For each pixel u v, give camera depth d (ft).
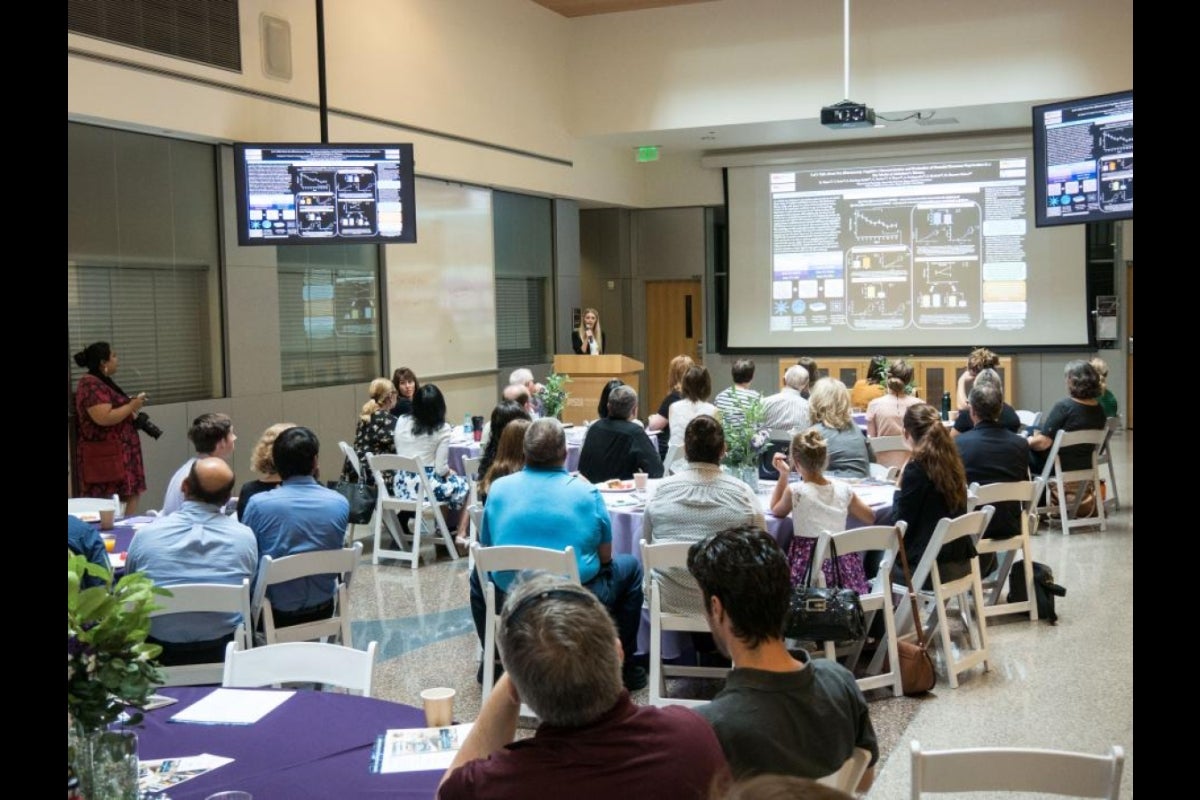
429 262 38.91
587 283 54.08
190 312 29.55
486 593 15.83
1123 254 44.68
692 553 8.18
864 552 18.71
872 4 40.16
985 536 19.63
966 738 14.79
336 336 35.09
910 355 46.75
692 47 43.09
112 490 25.57
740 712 7.54
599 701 6.51
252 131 30.30
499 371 43.70
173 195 28.86
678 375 32.22
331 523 15.37
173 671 12.55
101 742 7.13
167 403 28.60
